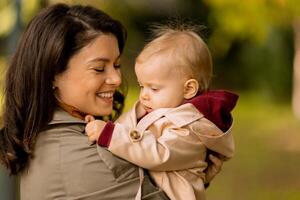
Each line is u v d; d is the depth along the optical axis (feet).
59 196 15.75
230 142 16.88
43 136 16.08
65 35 15.92
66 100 16.28
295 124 77.36
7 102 16.40
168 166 15.80
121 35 16.88
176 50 17.21
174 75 17.15
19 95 16.19
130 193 15.47
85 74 16.10
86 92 16.16
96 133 15.56
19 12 25.81
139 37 80.94
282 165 61.62
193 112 16.39
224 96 16.83
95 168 15.46
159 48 17.33
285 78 88.43
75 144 15.75
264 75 89.35
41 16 16.20
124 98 19.16
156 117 16.39
